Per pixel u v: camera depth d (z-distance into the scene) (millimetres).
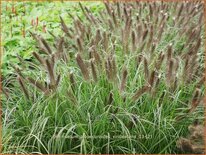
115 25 4762
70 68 4000
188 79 4016
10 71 4441
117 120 3693
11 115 3932
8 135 3564
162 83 3996
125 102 3730
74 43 4762
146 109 3822
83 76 3727
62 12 6328
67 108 3691
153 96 3770
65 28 4598
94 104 3781
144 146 3615
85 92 3809
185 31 4871
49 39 5242
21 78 3941
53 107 3779
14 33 5492
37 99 3902
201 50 4738
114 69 3668
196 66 4133
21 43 5047
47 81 3719
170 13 5656
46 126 3758
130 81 4004
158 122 3639
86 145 3631
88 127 3592
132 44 4176
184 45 4781
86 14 5141
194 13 5305
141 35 4281
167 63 3850
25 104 3922
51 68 3576
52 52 3988
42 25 5648
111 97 3627
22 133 3789
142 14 5555
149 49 4289
